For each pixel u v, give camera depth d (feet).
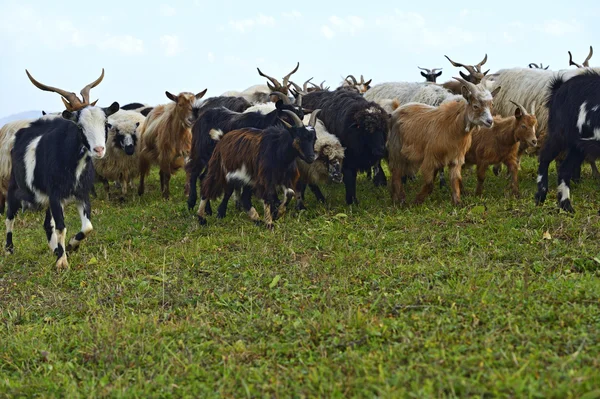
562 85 38.75
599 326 20.94
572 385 16.79
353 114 45.55
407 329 22.31
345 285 28.66
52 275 34.45
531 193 43.37
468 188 48.67
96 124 33.73
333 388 18.42
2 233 45.24
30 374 22.59
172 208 49.75
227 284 30.25
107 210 52.16
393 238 35.58
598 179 47.24
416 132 42.57
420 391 17.19
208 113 48.37
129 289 31.42
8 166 49.78
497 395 16.88
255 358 21.93
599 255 29.40
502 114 55.83
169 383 20.49
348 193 46.34
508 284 26.04
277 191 41.75
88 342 24.53
